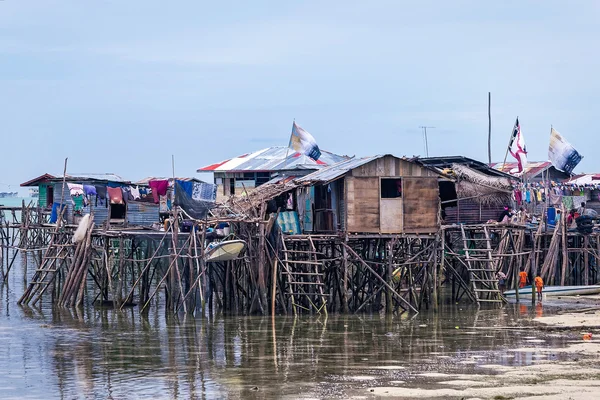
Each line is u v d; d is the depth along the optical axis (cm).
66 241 7144
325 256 6197
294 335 5194
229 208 6350
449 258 6719
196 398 3691
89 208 7662
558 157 8369
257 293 5944
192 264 5891
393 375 4056
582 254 8275
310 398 3631
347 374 4088
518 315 6016
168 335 5234
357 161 6506
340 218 6116
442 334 5206
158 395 3753
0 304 6750
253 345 4875
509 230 6750
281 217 6309
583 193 9712
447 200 6875
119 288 6400
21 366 4372
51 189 9544
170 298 6103
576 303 6712
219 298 6556
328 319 5816
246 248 6025
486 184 6931
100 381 4031
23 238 8375
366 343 4912
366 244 6494
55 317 6016
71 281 6544
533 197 8625
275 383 3928
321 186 6419
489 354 4544
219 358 4522
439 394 3666
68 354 4672
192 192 6175
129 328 5503
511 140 7950
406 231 6069
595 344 4812
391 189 6175
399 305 6088
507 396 3616
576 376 3981
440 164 7694
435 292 6159
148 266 6372
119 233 6362
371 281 6266
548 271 7781
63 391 3853
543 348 4703
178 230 5984
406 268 6456
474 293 6431
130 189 7456
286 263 5875
